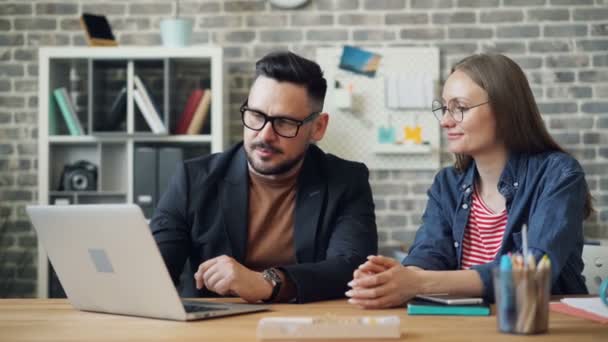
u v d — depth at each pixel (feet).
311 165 7.41
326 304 5.77
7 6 14.74
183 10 14.65
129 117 13.50
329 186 7.31
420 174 14.55
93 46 13.51
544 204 6.13
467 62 6.79
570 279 6.55
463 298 5.35
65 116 13.67
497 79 6.61
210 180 7.32
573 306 5.23
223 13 14.67
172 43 13.55
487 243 6.89
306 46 14.62
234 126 14.60
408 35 14.60
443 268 7.04
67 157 14.40
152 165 13.44
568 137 14.55
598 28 14.55
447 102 6.80
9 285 14.57
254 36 14.66
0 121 14.70
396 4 14.62
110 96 14.57
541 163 6.59
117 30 14.66
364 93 14.49
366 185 7.61
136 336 4.43
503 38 14.60
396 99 14.39
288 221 7.43
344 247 6.89
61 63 14.07
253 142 6.86
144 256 4.95
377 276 5.51
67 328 4.77
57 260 5.59
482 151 6.76
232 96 14.62
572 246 5.98
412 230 14.48
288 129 6.83
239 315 5.19
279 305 5.72
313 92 6.93
